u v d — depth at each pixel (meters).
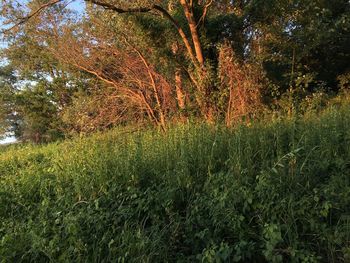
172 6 13.77
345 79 15.07
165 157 6.53
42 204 5.80
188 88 12.80
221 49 11.22
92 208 5.25
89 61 13.99
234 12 13.91
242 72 10.71
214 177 5.32
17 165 11.49
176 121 11.36
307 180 4.82
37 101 30.53
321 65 16.42
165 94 12.90
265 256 3.69
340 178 4.76
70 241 4.39
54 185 6.77
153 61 13.64
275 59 13.86
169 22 13.42
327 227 4.14
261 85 10.95
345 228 4.00
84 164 7.17
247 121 8.58
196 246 4.25
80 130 13.71
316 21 13.28
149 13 13.33
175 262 4.12
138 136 9.61
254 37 14.41
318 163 5.17
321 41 13.95
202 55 12.64
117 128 12.56
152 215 4.80
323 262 3.91
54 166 7.57
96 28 13.68
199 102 11.44
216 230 4.29
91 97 14.24
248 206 4.46
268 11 13.45
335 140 5.97
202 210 4.68
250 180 4.97
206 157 6.10
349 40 15.46
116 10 12.07
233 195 4.55
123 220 4.86
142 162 6.47
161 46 13.81
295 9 13.45
